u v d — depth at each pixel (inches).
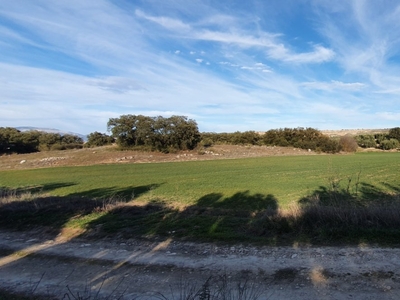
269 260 263.1
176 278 236.1
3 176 1464.1
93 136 2883.9
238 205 583.2
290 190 769.6
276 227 346.6
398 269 231.5
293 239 314.3
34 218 459.8
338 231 320.5
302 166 1558.8
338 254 267.9
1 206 538.3
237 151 2640.3
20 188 1009.5
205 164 1802.4
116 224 405.1
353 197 614.9
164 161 2052.2
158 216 447.2
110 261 281.7
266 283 219.9
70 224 418.6
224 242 317.4
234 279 229.0
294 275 230.8
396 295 194.4
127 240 344.5
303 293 201.9
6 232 408.2
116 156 2114.9
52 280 244.7
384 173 1163.9
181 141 2359.7
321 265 246.5
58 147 2972.4
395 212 342.6
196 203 611.5
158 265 265.3
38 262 289.3
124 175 1331.2
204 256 281.4
